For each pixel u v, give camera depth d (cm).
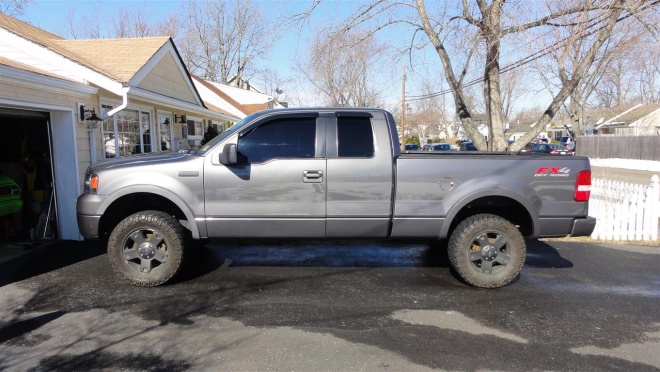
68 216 671
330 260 565
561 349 329
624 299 432
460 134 7369
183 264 470
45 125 655
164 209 498
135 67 829
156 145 1038
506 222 451
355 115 455
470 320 380
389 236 459
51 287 456
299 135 450
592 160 3005
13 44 661
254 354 319
